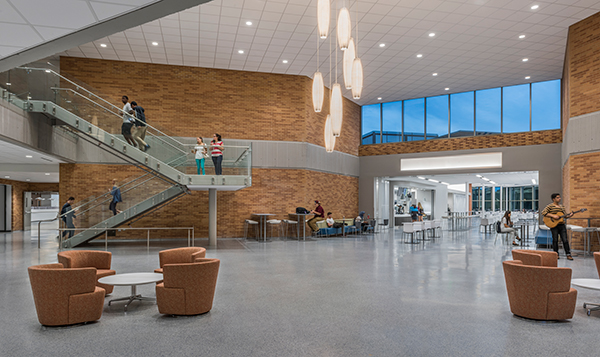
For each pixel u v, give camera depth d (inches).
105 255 269.4
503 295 256.8
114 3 154.8
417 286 284.0
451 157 786.8
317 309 223.3
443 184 1154.0
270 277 317.7
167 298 208.7
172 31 515.8
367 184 862.5
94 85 617.3
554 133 696.4
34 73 460.1
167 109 643.5
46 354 157.1
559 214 411.8
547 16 465.4
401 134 843.4
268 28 506.3
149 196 526.3
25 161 605.6
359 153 875.4
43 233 800.9
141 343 169.3
